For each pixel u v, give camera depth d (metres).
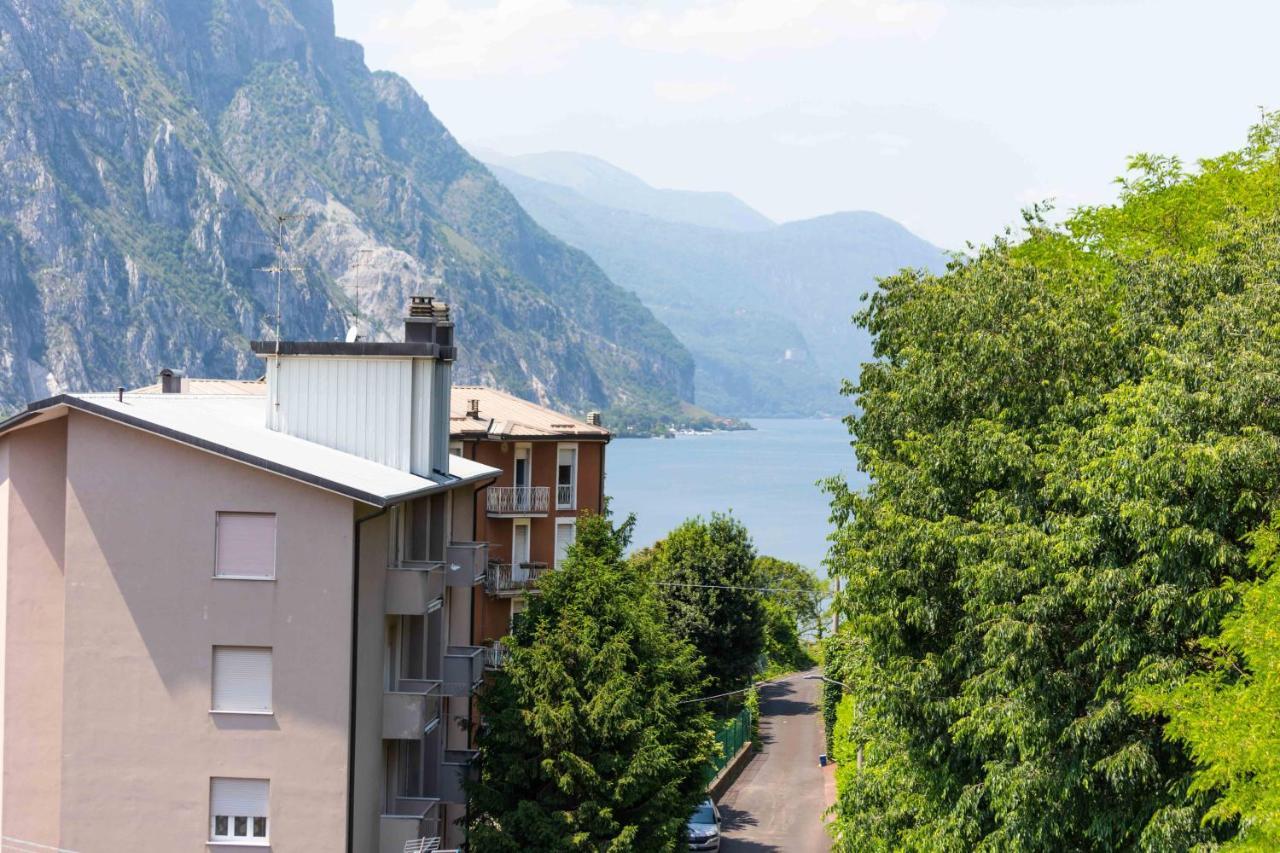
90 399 33.59
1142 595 26.91
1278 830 20.58
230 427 37.00
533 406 80.50
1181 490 27.03
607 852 39.22
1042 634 28.80
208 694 32.69
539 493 73.12
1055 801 28.12
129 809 32.59
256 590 32.75
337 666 32.62
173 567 32.84
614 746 40.56
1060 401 33.78
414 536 39.66
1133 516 27.00
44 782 33.78
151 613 32.81
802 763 79.31
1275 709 22.28
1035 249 49.31
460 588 45.91
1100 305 35.25
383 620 35.00
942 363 35.94
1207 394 27.03
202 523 32.84
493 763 40.38
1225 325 28.88
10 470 34.09
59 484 34.22
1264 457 25.92
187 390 61.44
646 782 40.38
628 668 43.47
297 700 32.66
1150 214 45.62
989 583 29.61
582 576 44.16
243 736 32.56
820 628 122.12
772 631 123.75
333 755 32.53
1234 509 26.56
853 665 42.47
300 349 39.75
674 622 83.44
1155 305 32.69
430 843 36.09
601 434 75.06
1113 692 28.09
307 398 39.81
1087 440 30.48
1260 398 26.91
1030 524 31.50
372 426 39.75
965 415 35.28
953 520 32.47
